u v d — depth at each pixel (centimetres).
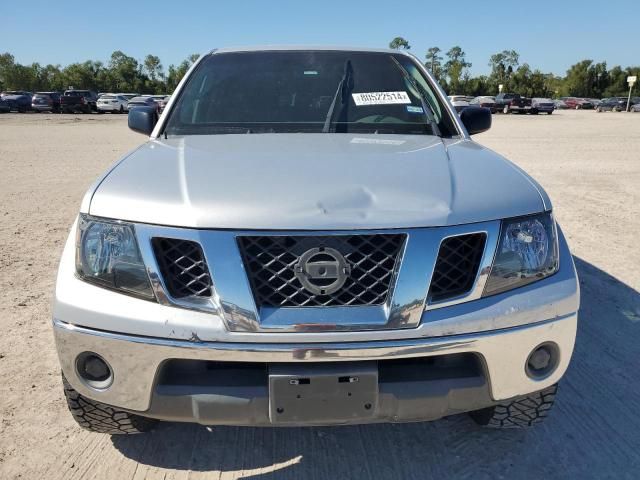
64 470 229
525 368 198
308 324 178
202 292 184
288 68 330
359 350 179
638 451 243
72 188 862
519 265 197
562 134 2044
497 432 255
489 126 335
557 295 199
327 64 334
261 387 184
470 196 199
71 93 4075
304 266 180
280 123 294
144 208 190
